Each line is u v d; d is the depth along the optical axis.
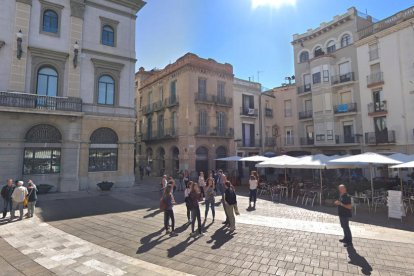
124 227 9.67
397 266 6.04
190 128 27.69
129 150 21.86
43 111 17.56
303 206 13.62
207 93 29.41
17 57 17.39
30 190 11.20
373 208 12.84
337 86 28.98
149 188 21.00
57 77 19.12
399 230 8.97
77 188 18.92
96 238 8.40
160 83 33.59
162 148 32.56
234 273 5.78
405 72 23.28
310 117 31.75
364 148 26.41
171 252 7.09
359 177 21.88
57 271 5.96
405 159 13.33
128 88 22.30
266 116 35.00
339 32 29.92
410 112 22.81
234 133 31.36
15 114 17.03
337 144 28.25
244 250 7.15
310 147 31.61
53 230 9.32
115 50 21.86
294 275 5.64
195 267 6.12
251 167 32.28
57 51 18.91
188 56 28.42
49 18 19.17
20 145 17.16
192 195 8.77
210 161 28.98
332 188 16.30
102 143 20.77
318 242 7.73
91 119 20.11
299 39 34.09
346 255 6.72
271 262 6.33
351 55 28.16
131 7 23.11
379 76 25.19
